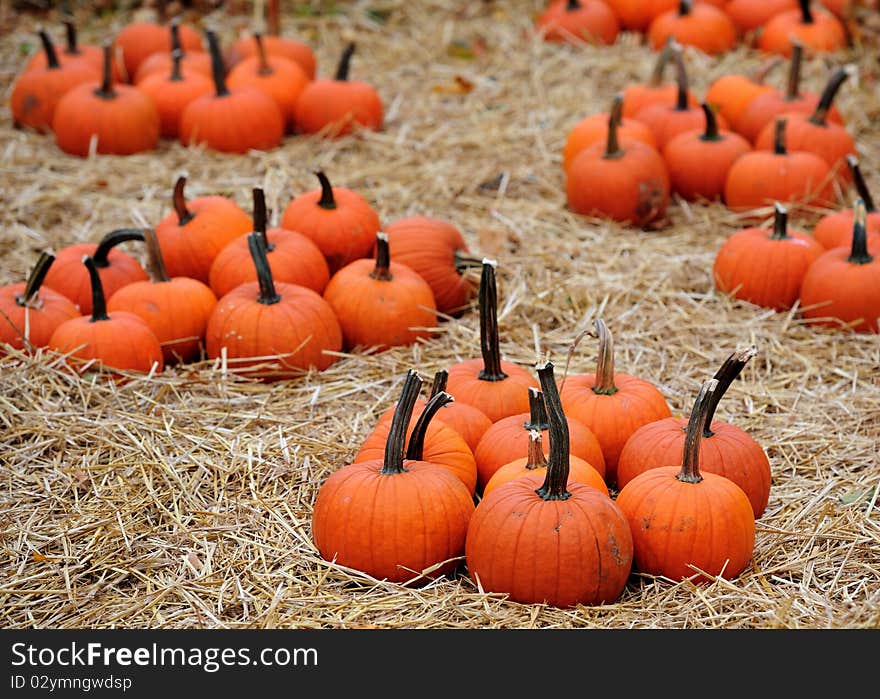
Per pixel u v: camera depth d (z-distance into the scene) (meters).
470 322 6.37
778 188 7.51
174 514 4.52
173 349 5.85
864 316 6.13
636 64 10.52
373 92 9.12
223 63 9.62
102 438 5.00
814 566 4.20
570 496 3.90
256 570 4.20
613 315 6.44
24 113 9.24
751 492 4.38
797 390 5.68
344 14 12.09
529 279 6.81
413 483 4.07
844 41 10.75
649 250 7.29
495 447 4.48
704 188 7.96
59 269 6.11
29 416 5.13
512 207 7.93
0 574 4.19
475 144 9.01
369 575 4.09
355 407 5.48
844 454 5.04
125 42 10.34
